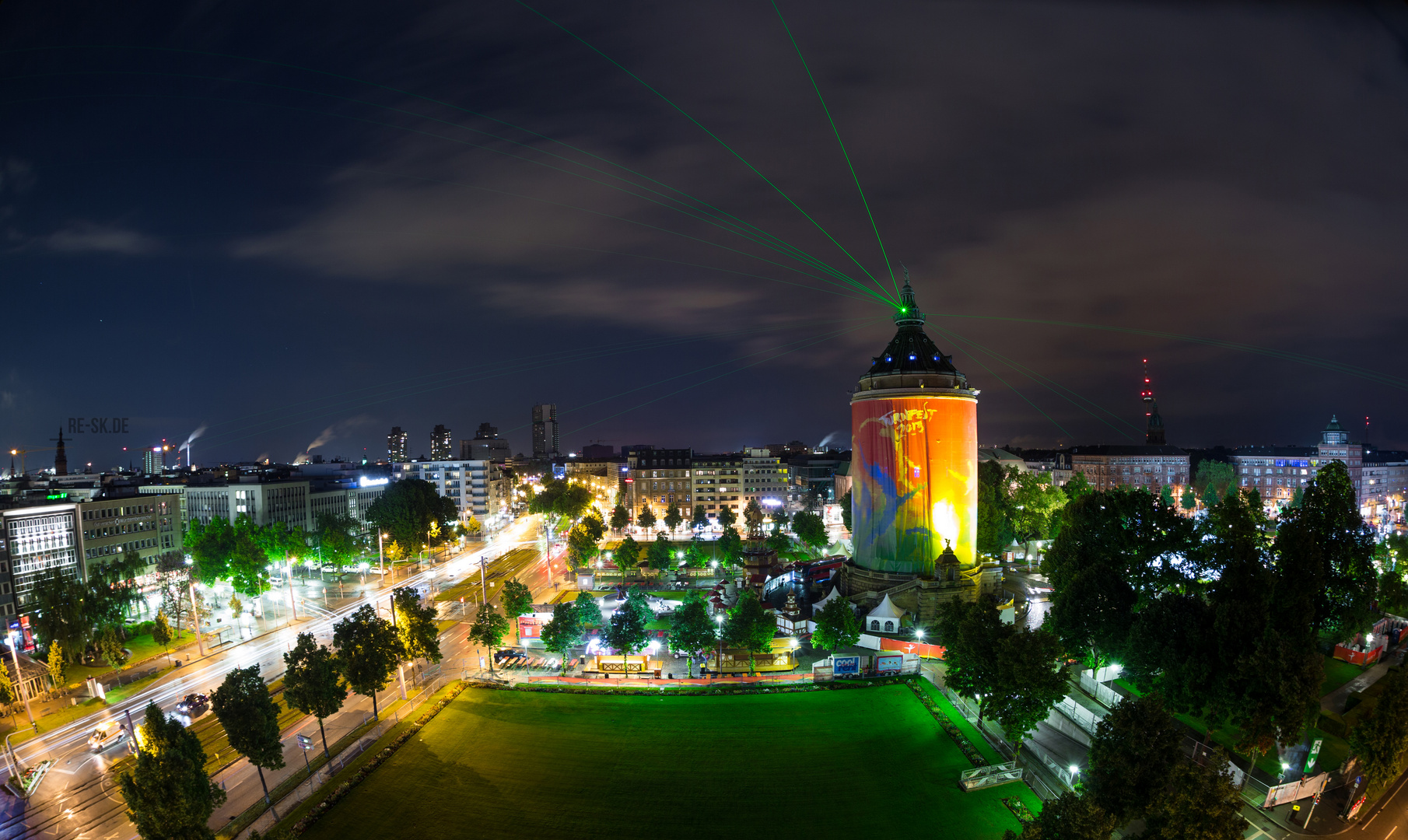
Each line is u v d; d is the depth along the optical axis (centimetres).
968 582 12381
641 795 7288
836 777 7500
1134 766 5600
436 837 6688
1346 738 7769
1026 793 7100
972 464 12900
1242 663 6731
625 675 10388
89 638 11462
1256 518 11394
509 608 12212
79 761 8594
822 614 10756
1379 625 10381
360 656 8675
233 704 6969
